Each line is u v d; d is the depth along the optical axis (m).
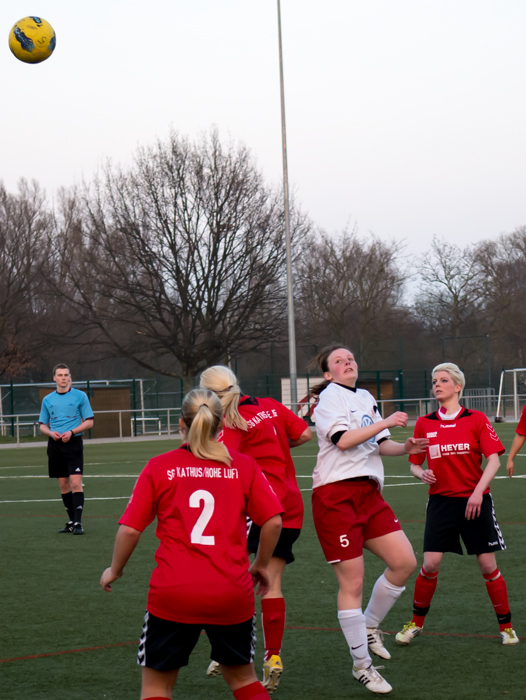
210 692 9.52
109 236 78.25
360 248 111.38
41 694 9.41
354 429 9.74
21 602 14.10
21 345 96.88
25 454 53.81
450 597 13.88
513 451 14.45
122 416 71.25
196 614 6.76
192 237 77.38
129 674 10.14
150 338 81.56
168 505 7.11
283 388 80.75
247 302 78.44
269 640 9.71
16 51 25.19
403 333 113.50
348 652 11.02
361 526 9.88
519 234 114.69
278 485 10.21
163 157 76.44
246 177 78.12
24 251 96.12
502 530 20.53
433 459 11.32
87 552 18.94
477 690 9.23
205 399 7.44
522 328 111.56
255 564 7.77
